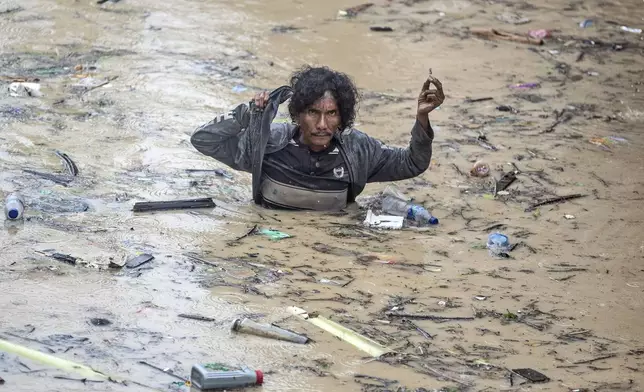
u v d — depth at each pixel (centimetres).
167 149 2411
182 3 3759
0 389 1289
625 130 2778
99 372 1356
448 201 2206
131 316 1533
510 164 2453
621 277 1823
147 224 1944
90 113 2622
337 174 2083
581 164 2480
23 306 1534
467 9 3934
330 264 1808
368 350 1483
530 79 3191
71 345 1424
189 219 1994
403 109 2827
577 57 3450
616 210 2178
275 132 2072
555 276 1812
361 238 1961
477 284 1758
